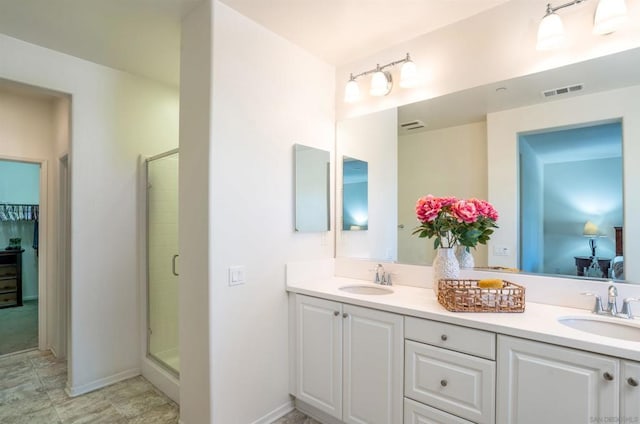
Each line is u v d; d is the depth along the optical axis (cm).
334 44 228
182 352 194
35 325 403
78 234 246
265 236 205
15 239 525
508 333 132
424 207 184
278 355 213
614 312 144
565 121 166
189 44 194
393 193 229
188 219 191
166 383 239
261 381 201
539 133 173
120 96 270
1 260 504
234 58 188
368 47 233
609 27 146
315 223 241
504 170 183
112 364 261
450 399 148
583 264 159
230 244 185
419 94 218
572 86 163
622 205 150
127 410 220
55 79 236
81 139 248
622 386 110
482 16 191
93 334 251
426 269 211
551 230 168
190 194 190
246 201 194
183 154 196
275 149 212
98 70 258
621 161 151
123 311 268
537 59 173
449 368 149
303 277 231
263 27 206
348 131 255
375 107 240
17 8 185
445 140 206
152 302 279
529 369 128
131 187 276
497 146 186
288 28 208
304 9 188
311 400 205
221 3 182
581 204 160
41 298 324
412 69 210
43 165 322
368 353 178
